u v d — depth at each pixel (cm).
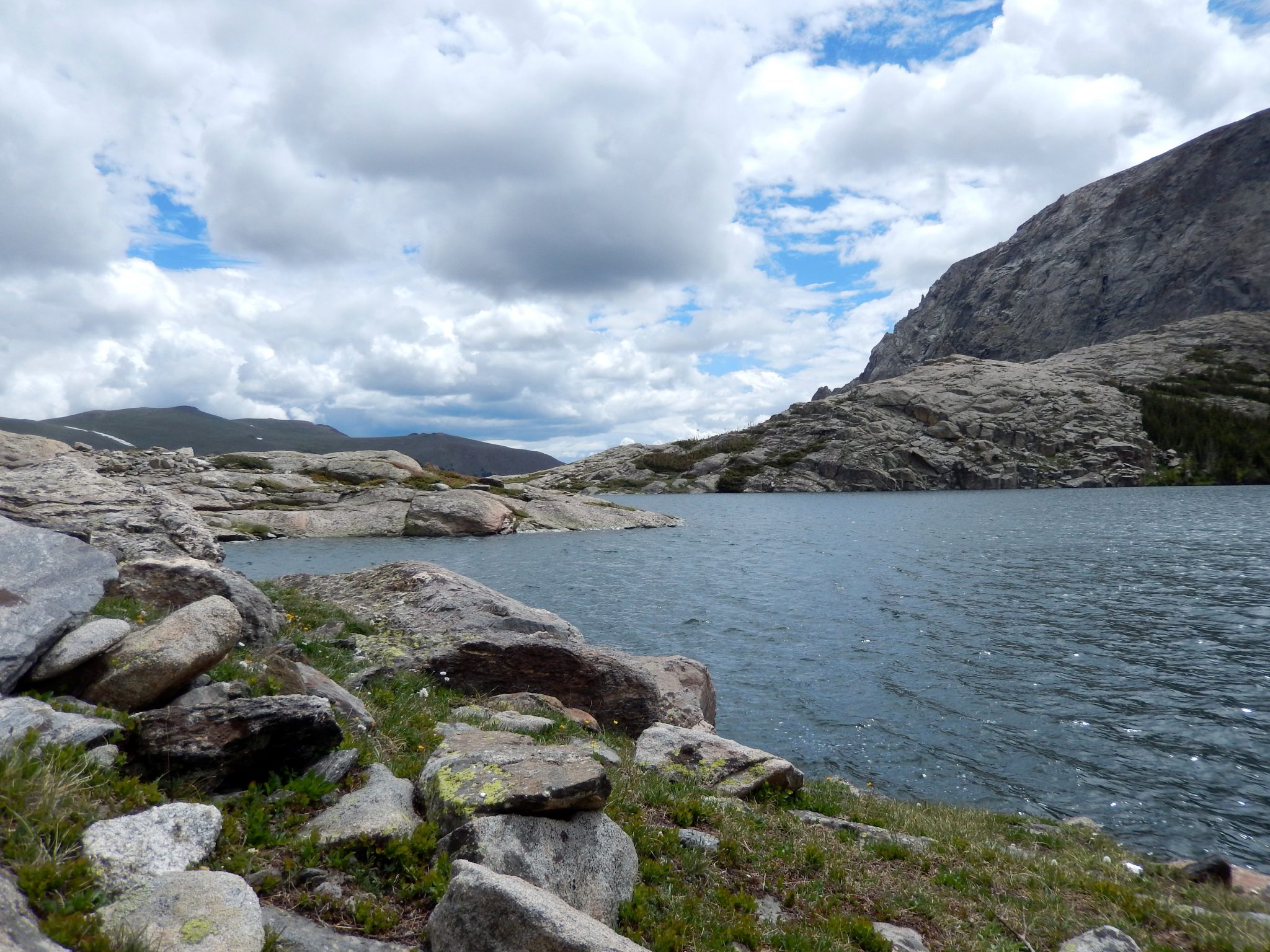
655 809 1034
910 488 18300
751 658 2736
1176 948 844
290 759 813
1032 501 12400
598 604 3766
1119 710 2147
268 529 6619
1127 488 16612
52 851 517
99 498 1995
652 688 1827
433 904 646
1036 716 2105
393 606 2089
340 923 593
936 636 3048
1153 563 4934
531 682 1773
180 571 1267
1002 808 1569
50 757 619
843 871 962
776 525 8981
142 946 451
